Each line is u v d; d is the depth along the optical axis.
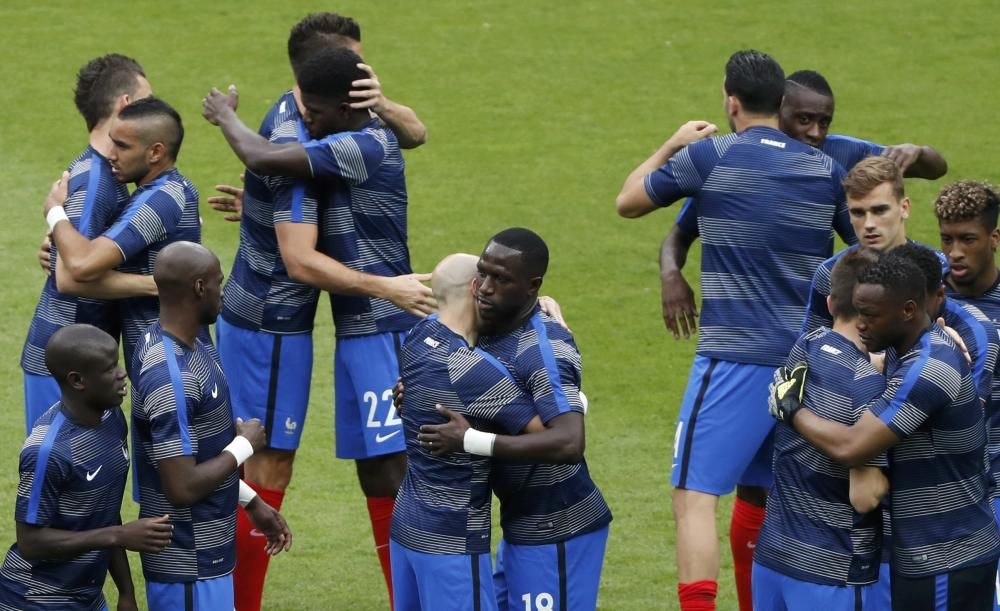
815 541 20.09
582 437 19.88
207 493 20.47
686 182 23.92
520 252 19.94
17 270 42.44
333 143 24.19
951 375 19.28
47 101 56.50
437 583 20.34
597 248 45.38
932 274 19.94
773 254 23.52
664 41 64.44
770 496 20.89
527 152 53.22
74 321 24.94
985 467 20.56
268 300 25.55
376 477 25.91
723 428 23.80
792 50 63.16
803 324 23.31
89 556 20.38
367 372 25.52
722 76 60.53
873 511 20.03
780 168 23.50
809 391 20.02
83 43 63.09
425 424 20.27
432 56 62.88
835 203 23.78
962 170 50.91
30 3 68.00
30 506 19.81
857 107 56.84
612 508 29.67
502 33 65.56
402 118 26.38
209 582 21.11
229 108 24.83
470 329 20.44
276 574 27.08
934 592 19.98
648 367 37.25
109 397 19.81
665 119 56.34
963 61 61.81
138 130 23.91
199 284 20.47
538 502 20.83
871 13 67.62
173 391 20.14
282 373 25.72
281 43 63.53
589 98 58.47
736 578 25.48
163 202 24.14
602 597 26.03
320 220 25.14
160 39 63.81
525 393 20.05
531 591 21.08
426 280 24.89
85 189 24.47
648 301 41.53
